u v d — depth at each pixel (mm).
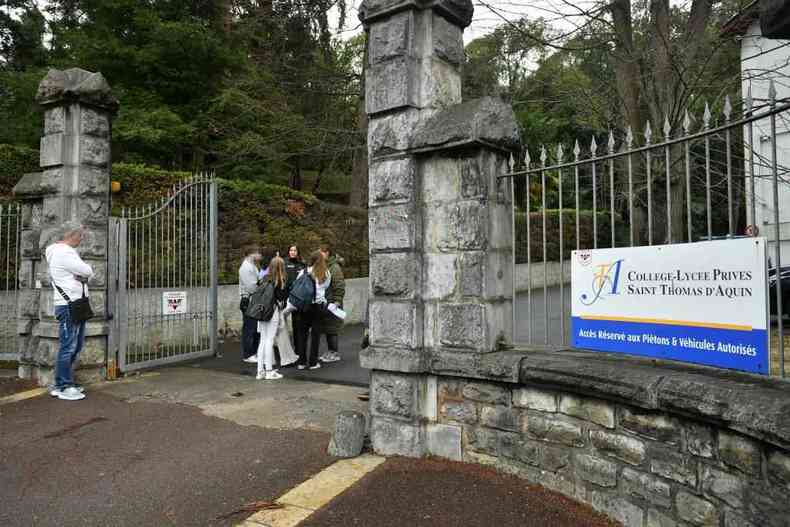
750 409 2488
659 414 3076
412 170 4340
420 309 4359
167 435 5141
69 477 4277
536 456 3793
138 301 9102
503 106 4270
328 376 7559
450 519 3439
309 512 3572
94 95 7254
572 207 12172
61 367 6465
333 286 8695
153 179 9938
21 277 7688
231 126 14242
